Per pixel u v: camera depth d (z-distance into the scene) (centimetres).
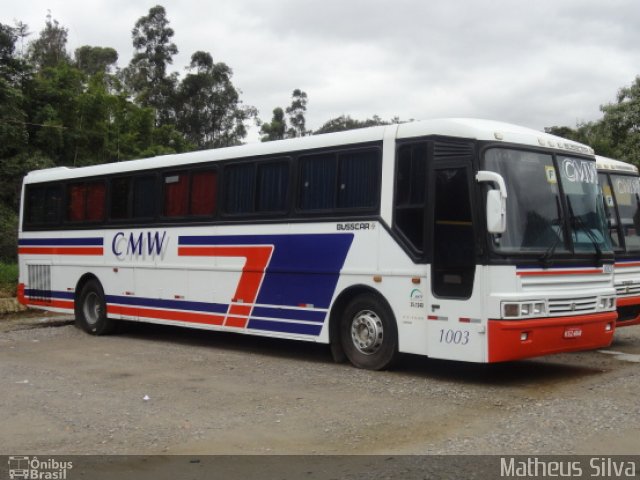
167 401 826
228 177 1198
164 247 1305
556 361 1073
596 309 933
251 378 955
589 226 958
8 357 1169
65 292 1532
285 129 5062
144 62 4691
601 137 3195
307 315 1059
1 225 2644
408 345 929
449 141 903
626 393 819
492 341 841
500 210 832
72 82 3225
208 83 4706
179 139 4122
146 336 1438
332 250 1025
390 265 950
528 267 868
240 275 1162
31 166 2747
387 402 799
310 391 865
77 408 798
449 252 887
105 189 1449
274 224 1110
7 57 2956
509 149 897
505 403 784
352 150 1012
